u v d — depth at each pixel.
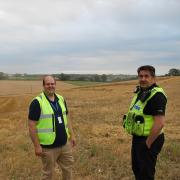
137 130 5.59
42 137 6.20
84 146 10.88
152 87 5.61
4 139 12.52
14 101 37.16
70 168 6.53
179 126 15.03
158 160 8.95
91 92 47.31
